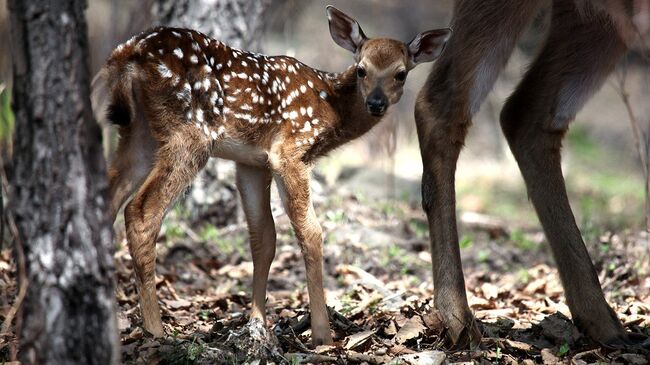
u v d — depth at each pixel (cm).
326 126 956
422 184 976
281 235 1516
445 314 940
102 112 1134
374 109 938
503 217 2184
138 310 1032
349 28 1002
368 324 1017
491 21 952
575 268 979
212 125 884
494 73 973
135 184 888
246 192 957
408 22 3381
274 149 921
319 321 913
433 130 969
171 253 1405
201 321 1052
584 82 1024
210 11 1530
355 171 2072
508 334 997
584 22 1016
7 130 1015
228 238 1506
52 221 655
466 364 873
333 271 1389
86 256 662
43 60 649
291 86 934
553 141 1022
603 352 931
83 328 662
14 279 1088
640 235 1627
